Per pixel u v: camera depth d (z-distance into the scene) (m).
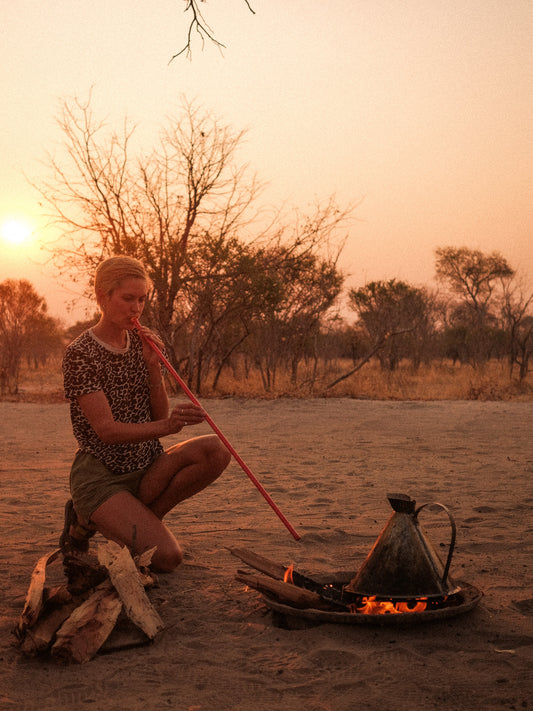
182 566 4.14
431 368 31.48
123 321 3.78
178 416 3.67
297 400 16.33
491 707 2.43
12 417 13.76
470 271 52.03
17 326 27.36
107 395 3.81
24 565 4.18
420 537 3.34
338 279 18.97
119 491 3.87
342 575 3.73
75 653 2.85
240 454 8.97
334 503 5.98
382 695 2.53
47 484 6.99
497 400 16.78
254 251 17.84
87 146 17.03
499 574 3.94
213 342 18.98
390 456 8.71
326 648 2.92
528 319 36.41
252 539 4.79
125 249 17.28
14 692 2.58
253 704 2.48
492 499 6.05
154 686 2.63
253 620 3.30
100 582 3.21
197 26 4.52
